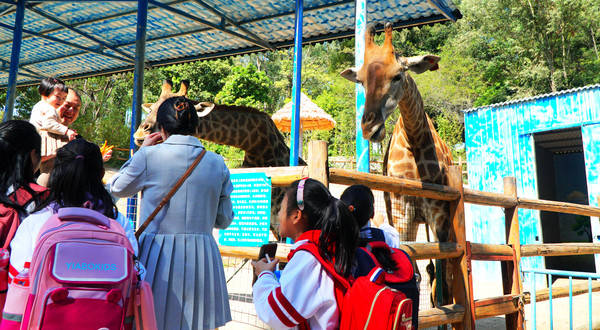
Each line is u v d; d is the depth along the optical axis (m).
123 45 9.33
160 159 2.56
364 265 2.05
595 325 5.31
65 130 4.14
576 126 8.80
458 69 34.62
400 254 2.31
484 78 36.12
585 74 30.78
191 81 29.20
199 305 2.47
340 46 42.09
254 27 8.32
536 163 9.88
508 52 33.78
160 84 30.41
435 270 4.84
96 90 31.25
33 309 1.73
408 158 4.81
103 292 1.81
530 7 30.83
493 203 4.63
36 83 12.04
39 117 4.11
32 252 1.96
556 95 9.12
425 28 40.56
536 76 31.86
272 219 5.60
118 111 27.98
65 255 1.79
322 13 7.63
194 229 2.56
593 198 8.56
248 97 23.66
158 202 2.53
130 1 7.13
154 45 9.31
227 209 2.87
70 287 1.76
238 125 5.74
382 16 7.55
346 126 30.06
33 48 9.80
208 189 2.64
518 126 9.57
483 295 7.64
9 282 1.94
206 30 8.45
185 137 2.67
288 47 8.84
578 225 12.07
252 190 3.58
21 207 2.07
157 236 2.49
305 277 1.87
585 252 5.96
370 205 2.51
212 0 7.51
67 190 2.09
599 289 6.05
